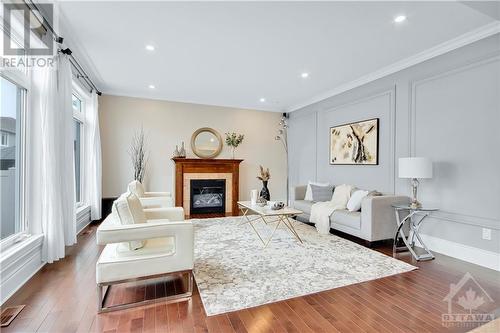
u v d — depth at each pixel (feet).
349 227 12.07
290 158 21.58
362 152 14.30
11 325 5.54
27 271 7.63
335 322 5.82
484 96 9.18
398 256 10.07
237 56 11.20
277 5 7.56
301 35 9.33
